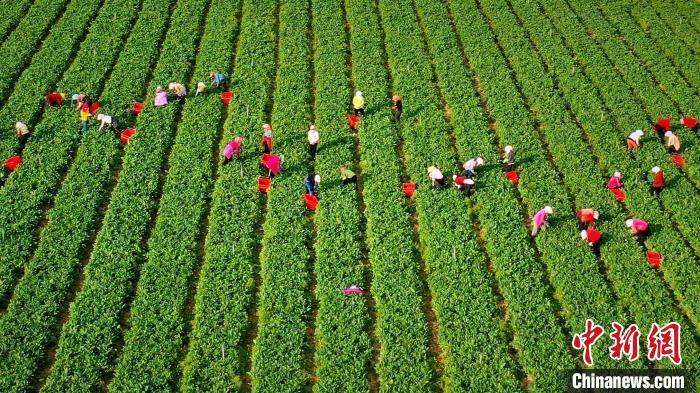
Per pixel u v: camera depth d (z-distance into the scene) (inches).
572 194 1428.4
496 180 1440.7
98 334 1100.5
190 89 1696.6
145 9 2017.7
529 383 1069.8
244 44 1872.5
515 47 1913.1
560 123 1619.1
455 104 1670.8
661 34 2010.3
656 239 1312.7
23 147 1489.9
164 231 1293.1
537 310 1163.9
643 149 1545.3
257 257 1272.1
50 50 1811.0
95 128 1544.0
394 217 1342.3
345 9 2086.6
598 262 1269.7
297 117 1600.6
